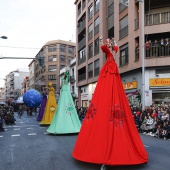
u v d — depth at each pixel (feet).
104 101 25.17
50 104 75.00
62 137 46.70
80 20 146.72
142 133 51.85
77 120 52.29
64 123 50.90
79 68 144.15
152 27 74.38
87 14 128.88
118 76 26.84
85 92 135.74
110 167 24.13
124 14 86.99
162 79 72.69
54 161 27.30
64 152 31.94
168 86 71.97
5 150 34.55
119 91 26.17
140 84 77.41
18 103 179.93
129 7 82.53
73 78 158.51
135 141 24.94
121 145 23.62
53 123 52.75
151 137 46.06
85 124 25.95
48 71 241.35
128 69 82.43
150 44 72.13
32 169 24.40
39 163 26.63
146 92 64.39
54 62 239.71
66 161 27.04
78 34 147.54
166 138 43.60
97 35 114.11
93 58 118.83
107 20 106.42
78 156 25.12
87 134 25.17
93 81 118.52
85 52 134.10
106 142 23.50
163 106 56.18
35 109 153.17
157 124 47.34
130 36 81.66
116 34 92.79
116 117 24.61
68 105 52.90
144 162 24.36
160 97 73.20
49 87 77.00
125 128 24.77
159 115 49.60
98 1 114.11
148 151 32.12
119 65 89.45
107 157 22.93
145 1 77.15
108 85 25.85
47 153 31.60
